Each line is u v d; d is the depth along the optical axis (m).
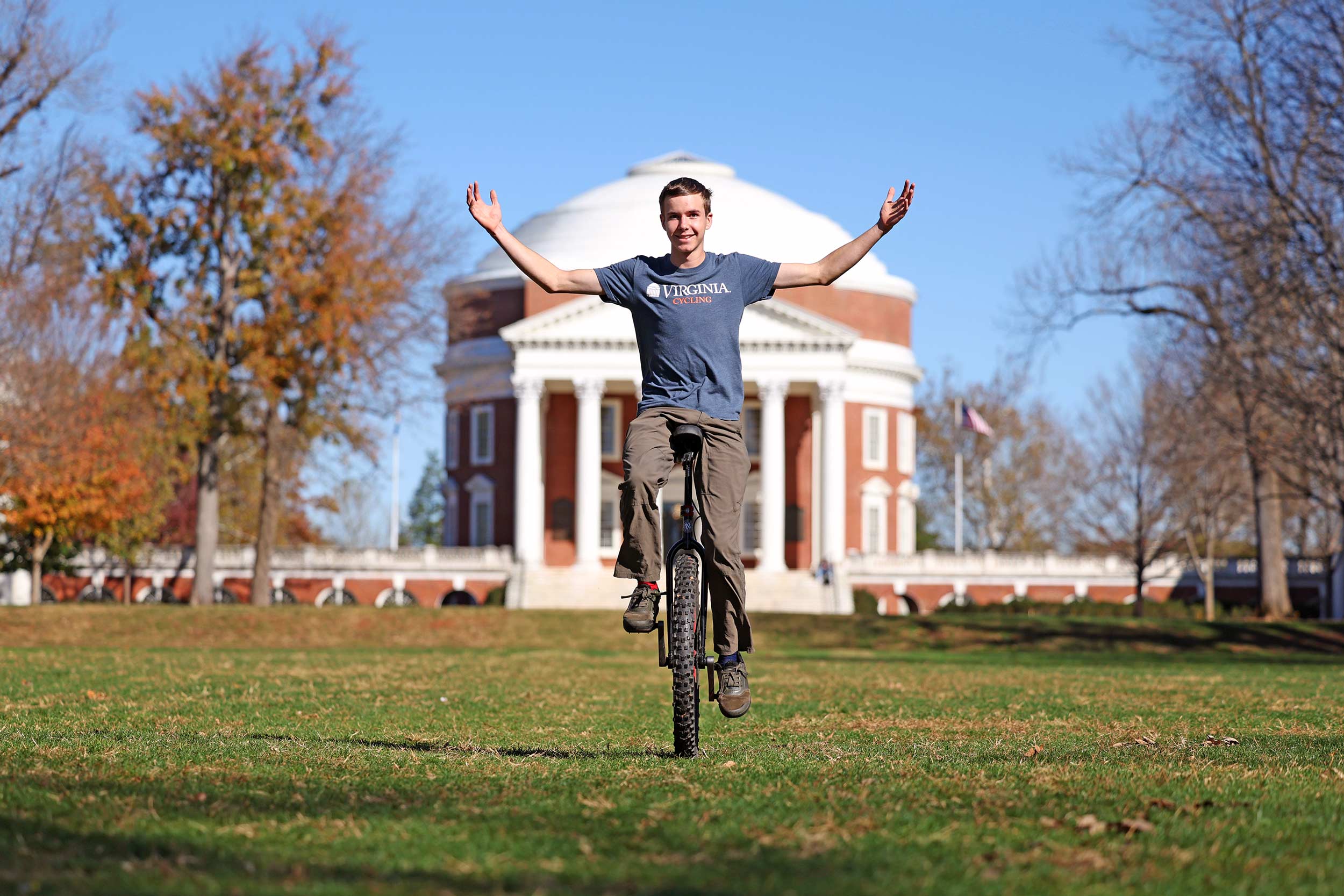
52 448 56.75
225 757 10.40
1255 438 47.28
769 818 7.48
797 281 9.80
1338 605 87.56
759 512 97.12
